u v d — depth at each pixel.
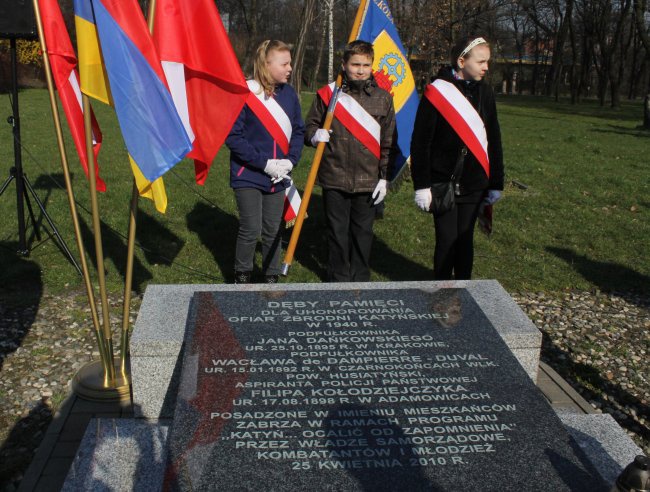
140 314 3.70
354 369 3.18
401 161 5.46
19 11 5.48
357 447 2.74
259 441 2.75
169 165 3.56
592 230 7.89
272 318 3.55
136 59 3.44
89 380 3.96
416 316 3.62
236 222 7.52
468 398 3.04
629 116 29.20
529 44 61.41
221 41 3.78
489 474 2.65
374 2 5.57
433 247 7.03
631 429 4.11
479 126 4.58
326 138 4.78
